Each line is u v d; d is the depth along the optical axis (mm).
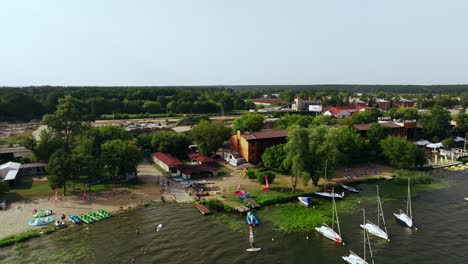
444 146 170250
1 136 197250
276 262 67500
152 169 137875
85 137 128500
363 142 144750
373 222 86125
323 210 94500
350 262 66375
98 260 68562
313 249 72562
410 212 86312
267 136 144750
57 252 71500
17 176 125000
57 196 105000
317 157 109875
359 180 120812
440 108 191500
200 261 68125
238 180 121812
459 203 99000
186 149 158875
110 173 117000
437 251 71125
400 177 120250
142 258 69312
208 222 87000
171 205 99188
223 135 154875
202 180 121438
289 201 101812
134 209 95875
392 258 68562
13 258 68750
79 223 86312
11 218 87812
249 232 80938
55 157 105875
